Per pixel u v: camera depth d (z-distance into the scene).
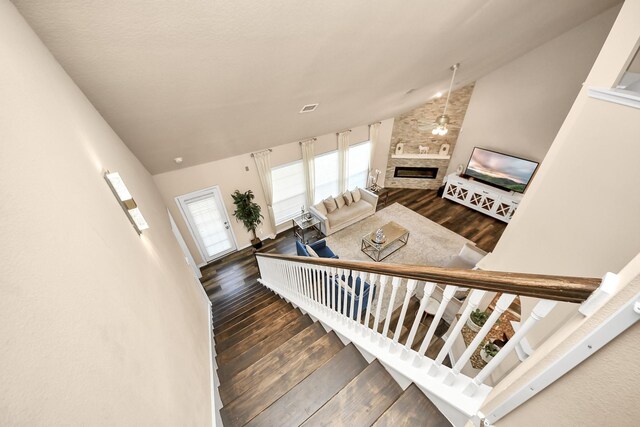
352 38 1.94
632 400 0.53
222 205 5.29
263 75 2.07
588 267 1.83
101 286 0.73
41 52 1.05
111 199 1.25
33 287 0.45
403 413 1.29
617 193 1.66
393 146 7.54
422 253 5.51
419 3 1.79
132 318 0.87
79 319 0.57
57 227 0.61
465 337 2.99
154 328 1.08
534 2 2.52
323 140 6.11
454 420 1.22
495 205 6.18
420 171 7.73
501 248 3.01
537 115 5.44
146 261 1.42
